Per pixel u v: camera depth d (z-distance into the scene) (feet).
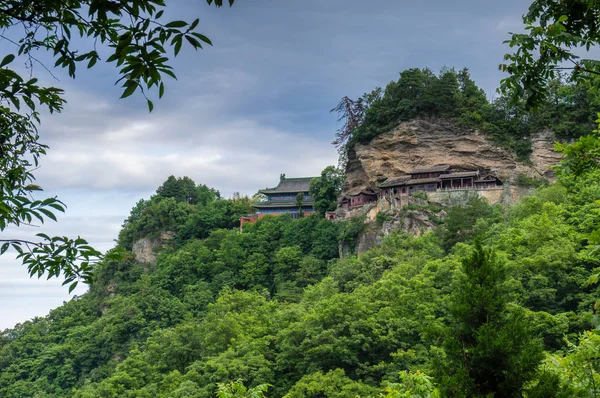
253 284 312.91
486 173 302.04
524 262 150.71
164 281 338.54
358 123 385.91
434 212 279.69
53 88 30.04
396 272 198.90
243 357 160.04
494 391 49.83
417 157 318.86
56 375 297.53
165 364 182.39
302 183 411.75
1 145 34.32
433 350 127.54
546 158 296.30
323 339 149.07
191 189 500.74
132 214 478.18
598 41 35.01
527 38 33.35
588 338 52.65
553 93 308.81
